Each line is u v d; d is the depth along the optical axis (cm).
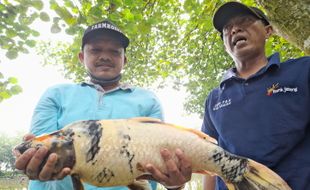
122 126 58
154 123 59
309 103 62
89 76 79
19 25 109
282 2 73
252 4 132
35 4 100
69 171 55
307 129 62
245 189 59
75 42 104
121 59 78
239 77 70
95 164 56
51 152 55
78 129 56
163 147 58
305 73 63
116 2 108
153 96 78
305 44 73
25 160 54
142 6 133
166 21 190
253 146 63
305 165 60
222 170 60
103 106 72
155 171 57
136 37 177
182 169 58
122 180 57
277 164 61
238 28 71
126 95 75
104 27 75
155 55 214
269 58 71
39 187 68
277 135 62
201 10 147
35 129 68
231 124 67
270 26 74
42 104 72
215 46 212
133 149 57
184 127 60
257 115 64
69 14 99
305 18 72
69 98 73
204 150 59
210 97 75
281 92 64
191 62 213
